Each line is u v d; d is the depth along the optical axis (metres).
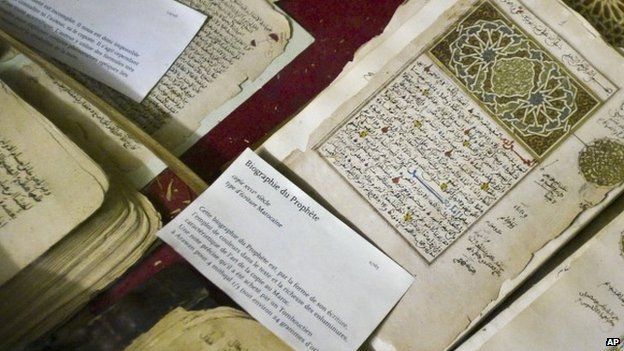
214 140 0.53
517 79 0.50
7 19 0.53
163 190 0.51
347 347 0.48
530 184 0.49
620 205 0.49
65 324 0.49
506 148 0.49
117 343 0.47
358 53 0.51
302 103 0.54
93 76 0.53
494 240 0.49
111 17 0.54
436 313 0.48
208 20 0.54
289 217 0.49
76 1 0.54
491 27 0.50
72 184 0.48
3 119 0.49
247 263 0.49
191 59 0.54
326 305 0.48
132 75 0.53
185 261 0.50
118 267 0.49
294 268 0.49
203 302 0.48
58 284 0.48
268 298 0.48
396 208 0.49
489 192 0.49
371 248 0.49
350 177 0.50
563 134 0.49
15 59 0.52
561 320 0.47
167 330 0.47
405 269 0.49
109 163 0.51
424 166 0.50
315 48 0.55
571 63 0.49
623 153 0.48
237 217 0.49
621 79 0.49
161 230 0.49
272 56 0.54
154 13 0.54
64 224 0.47
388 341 0.48
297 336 0.48
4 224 0.47
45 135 0.48
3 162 0.48
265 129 0.53
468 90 0.50
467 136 0.50
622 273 0.47
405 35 0.51
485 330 0.47
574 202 0.48
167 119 0.53
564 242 0.48
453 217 0.49
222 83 0.54
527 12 0.50
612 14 0.52
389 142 0.50
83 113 0.52
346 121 0.50
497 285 0.48
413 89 0.50
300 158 0.50
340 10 0.55
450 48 0.50
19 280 0.47
